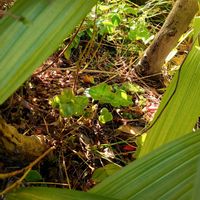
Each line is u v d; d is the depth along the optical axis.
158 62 0.75
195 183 0.22
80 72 0.66
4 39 0.22
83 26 0.67
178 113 0.38
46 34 0.22
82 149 0.58
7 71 0.22
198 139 0.25
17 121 0.58
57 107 0.61
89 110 0.63
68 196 0.25
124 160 0.59
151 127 0.38
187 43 0.81
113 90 0.70
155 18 0.90
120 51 0.80
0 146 0.47
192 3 0.66
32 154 0.50
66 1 0.22
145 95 0.73
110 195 0.25
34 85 0.65
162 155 0.25
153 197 0.24
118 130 0.63
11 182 0.48
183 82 0.38
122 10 0.76
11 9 0.22
